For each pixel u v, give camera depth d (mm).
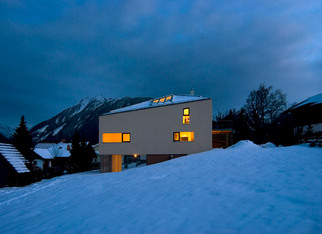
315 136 16484
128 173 13570
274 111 34750
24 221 6402
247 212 4383
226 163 11445
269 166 9148
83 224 5141
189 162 13625
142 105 27422
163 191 7297
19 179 20844
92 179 13219
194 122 23141
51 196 9805
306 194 5020
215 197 5727
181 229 4016
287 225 3609
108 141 26125
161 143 23922
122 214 5438
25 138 25312
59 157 47062
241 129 36812
